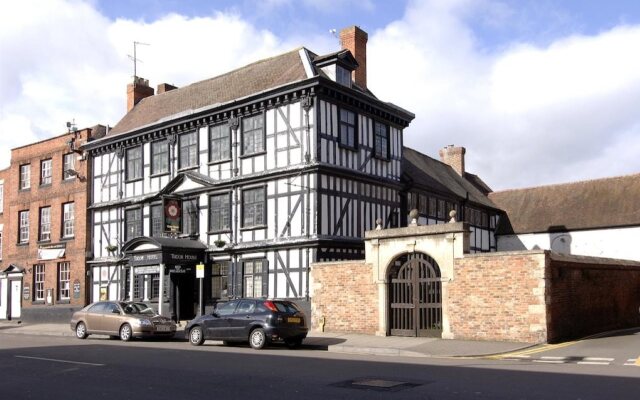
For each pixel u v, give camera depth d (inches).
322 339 644.1
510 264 597.3
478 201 1312.7
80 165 1111.0
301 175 821.9
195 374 406.0
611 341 593.9
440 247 640.4
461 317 621.0
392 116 962.1
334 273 717.9
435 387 344.8
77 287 1075.9
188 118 948.6
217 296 900.0
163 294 888.9
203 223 928.9
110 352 560.1
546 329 574.2
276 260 834.2
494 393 323.6
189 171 951.0
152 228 991.0
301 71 868.0
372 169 917.2
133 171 1039.0
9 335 865.5
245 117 895.7
